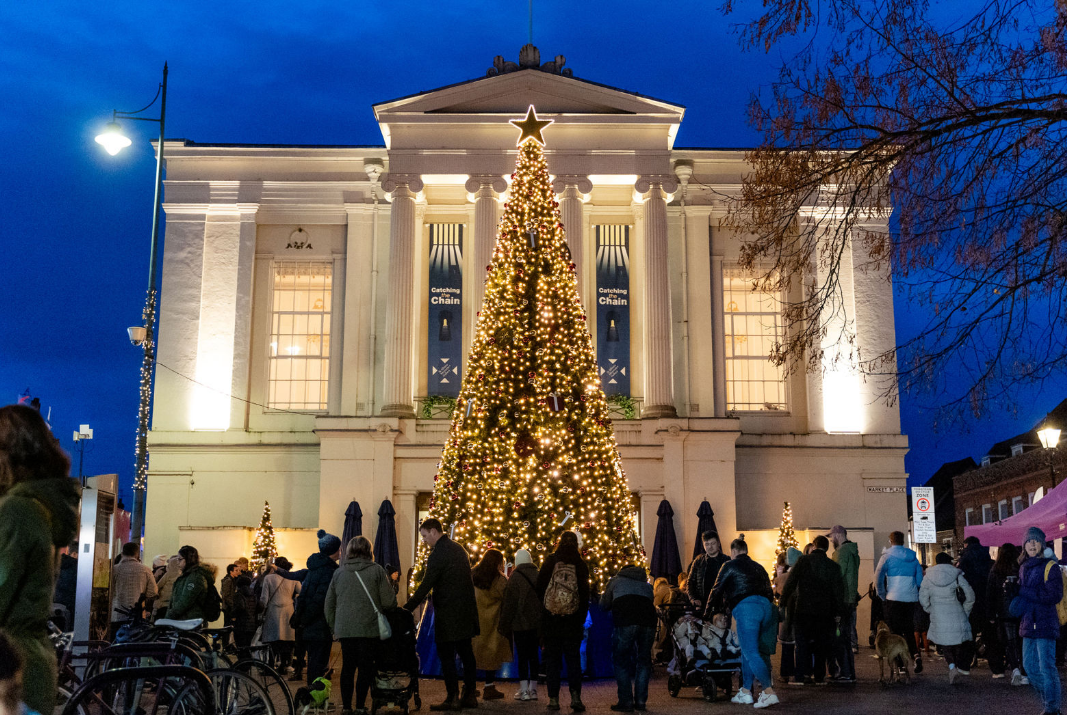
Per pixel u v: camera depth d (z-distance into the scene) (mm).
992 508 50344
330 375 31750
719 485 29047
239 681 9734
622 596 12922
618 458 21203
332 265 32438
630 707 12797
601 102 31750
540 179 22547
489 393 20562
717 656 14047
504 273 21625
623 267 32156
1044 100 10039
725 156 32500
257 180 32469
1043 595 11875
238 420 31281
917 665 17375
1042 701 13266
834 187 28469
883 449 31188
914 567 16984
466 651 13383
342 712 12219
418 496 30000
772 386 32094
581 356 21172
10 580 5152
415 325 31188
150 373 24422
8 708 3645
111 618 13266
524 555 14242
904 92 10984
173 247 32031
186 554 13477
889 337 31453
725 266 32406
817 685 15586
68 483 5594
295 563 28656
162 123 25547
